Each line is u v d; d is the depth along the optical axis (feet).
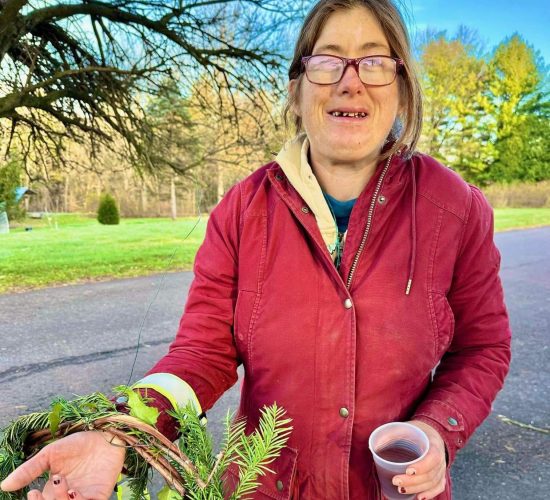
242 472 3.07
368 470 3.49
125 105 27.81
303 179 3.53
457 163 111.55
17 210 64.80
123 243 46.44
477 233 3.69
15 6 21.03
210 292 3.81
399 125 3.99
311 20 3.66
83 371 13.29
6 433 2.83
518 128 108.58
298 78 3.84
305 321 3.45
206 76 28.07
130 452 2.92
